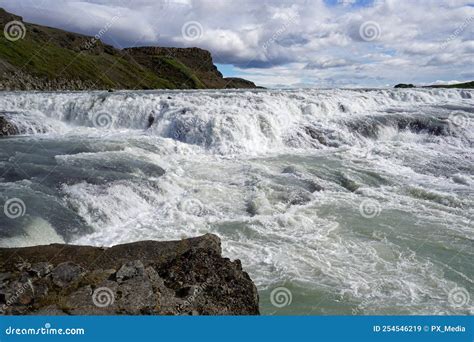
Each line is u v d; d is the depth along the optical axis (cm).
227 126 2095
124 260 796
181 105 2502
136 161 1572
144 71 12231
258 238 1059
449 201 1316
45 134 2306
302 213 1211
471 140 2312
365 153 1973
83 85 8831
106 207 1145
